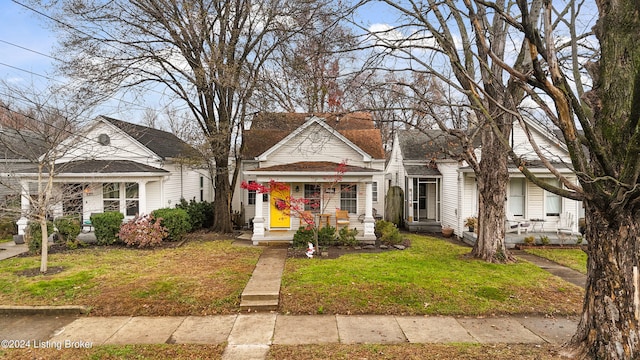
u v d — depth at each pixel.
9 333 6.12
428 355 5.22
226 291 7.91
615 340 4.43
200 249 12.68
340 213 14.88
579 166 4.11
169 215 13.83
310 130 15.68
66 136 11.08
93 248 12.70
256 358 5.20
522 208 15.62
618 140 4.32
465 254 11.58
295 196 15.62
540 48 3.87
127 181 15.02
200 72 14.35
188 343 5.70
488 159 10.67
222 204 16.86
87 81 14.15
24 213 9.67
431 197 19.72
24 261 10.69
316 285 8.23
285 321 6.59
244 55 15.81
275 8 14.90
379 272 9.19
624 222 4.38
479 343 5.66
